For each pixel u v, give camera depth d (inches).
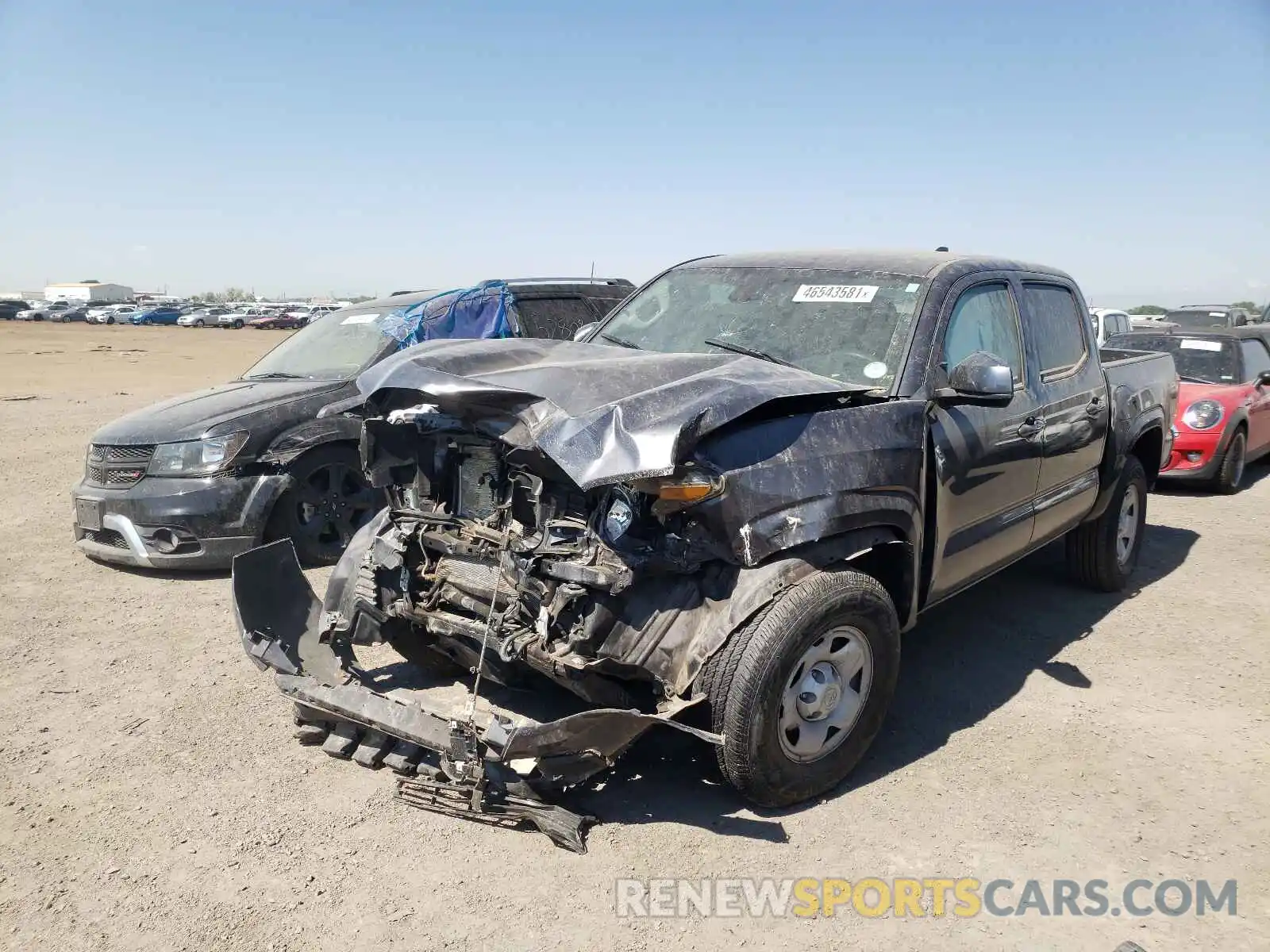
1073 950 111.4
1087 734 164.6
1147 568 264.8
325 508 262.7
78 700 174.9
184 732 162.1
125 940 110.5
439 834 132.2
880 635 140.6
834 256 187.5
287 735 161.2
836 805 140.3
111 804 139.3
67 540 289.4
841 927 114.5
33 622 215.6
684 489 118.0
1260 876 125.7
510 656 129.6
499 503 140.3
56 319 2960.1
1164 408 248.1
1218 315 661.9
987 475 166.6
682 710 124.1
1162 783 148.6
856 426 138.3
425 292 329.7
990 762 154.0
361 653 192.7
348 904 117.1
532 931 112.4
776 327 172.9
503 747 118.0
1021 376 183.2
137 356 1285.7
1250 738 163.9
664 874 123.5
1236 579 254.7
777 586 124.9
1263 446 418.6
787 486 127.3
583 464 117.0
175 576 251.8
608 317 204.8
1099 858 128.8
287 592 163.6
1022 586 245.9
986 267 182.2
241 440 246.8
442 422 144.2
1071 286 213.8
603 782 145.1
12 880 121.4
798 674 131.8
